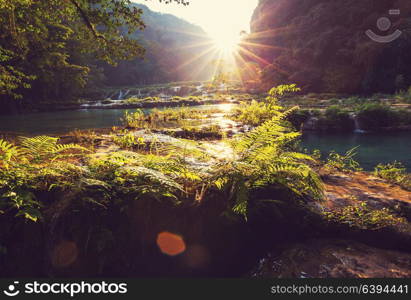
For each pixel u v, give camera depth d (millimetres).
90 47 8445
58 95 38438
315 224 2686
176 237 2586
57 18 8242
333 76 47875
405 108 19031
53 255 2299
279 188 2818
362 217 2725
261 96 43000
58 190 2525
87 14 7492
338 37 50750
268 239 2729
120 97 60562
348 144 11883
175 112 13586
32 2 7508
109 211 2436
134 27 7961
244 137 3258
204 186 2805
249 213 2660
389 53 40875
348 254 2412
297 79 53312
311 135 14711
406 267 2238
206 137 7664
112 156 2961
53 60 25625
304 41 58656
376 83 42094
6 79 12906
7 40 12102
